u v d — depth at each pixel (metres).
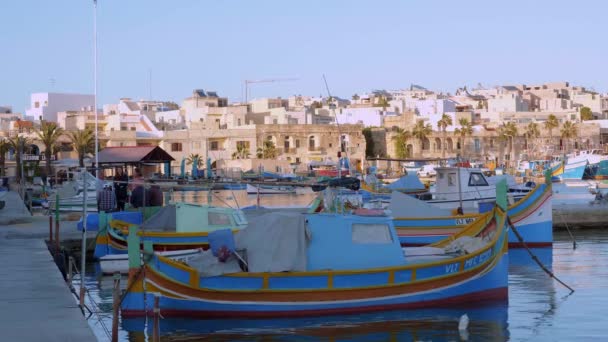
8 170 107.31
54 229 36.78
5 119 151.00
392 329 20.30
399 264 22.16
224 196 77.50
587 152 110.69
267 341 19.19
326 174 93.19
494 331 20.12
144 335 19.58
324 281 21.03
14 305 18.41
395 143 136.75
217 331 20.06
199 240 28.03
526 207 36.06
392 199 34.53
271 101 159.12
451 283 22.50
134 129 127.88
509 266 31.19
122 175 46.00
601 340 19.05
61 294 19.83
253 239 21.31
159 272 20.34
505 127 143.38
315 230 21.67
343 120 152.25
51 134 94.75
